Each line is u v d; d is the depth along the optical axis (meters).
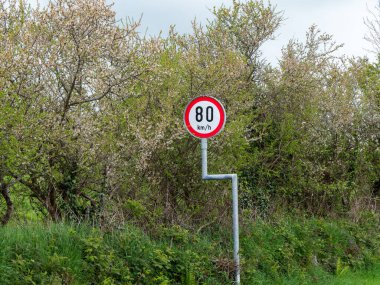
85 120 10.48
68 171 10.76
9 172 10.09
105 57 10.98
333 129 17.42
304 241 13.52
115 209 10.80
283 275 11.95
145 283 9.34
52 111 10.46
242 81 14.12
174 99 12.17
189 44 15.12
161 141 11.85
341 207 17.17
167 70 11.65
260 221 13.48
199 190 12.76
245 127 14.20
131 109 11.48
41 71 10.21
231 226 12.60
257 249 11.97
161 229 11.05
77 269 8.70
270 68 16.64
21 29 10.30
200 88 12.87
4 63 9.34
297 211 15.84
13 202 10.97
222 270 10.76
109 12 10.67
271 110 16.25
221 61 13.38
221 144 12.84
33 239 8.81
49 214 10.80
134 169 11.33
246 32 16.77
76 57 10.57
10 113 9.25
